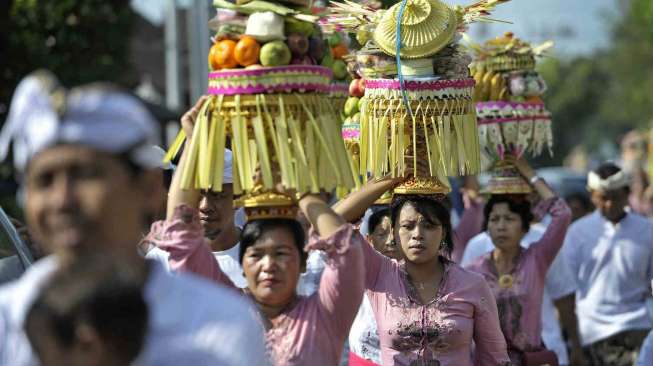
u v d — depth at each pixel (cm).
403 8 1298
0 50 3316
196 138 1012
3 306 697
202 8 3409
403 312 1293
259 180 1001
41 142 666
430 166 1270
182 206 986
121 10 3494
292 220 1000
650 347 1333
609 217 2186
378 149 1291
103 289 614
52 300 613
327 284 965
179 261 977
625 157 3756
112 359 622
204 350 684
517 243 1694
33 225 682
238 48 1002
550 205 1705
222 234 1300
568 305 1981
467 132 1291
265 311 1005
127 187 681
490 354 1319
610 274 2178
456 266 1324
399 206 1297
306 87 1006
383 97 1291
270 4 1019
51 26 3334
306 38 1023
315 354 971
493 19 1330
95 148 668
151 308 689
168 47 3994
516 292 1670
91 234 670
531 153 1758
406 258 1295
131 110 683
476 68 1700
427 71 1299
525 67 1692
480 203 2062
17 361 686
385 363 1312
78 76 3341
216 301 704
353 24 1348
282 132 991
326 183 997
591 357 2205
